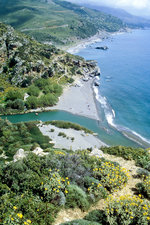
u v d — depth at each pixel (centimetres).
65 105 9225
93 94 10769
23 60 10862
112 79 13525
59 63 13775
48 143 5397
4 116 7925
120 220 1011
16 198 1052
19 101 8450
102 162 1834
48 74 12119
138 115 8194
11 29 13962
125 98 10119
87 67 15212
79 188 1288
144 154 2469
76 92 11000
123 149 2633
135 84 12281
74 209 1150
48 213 1030
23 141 5334
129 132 6875
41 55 13012
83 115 8225
